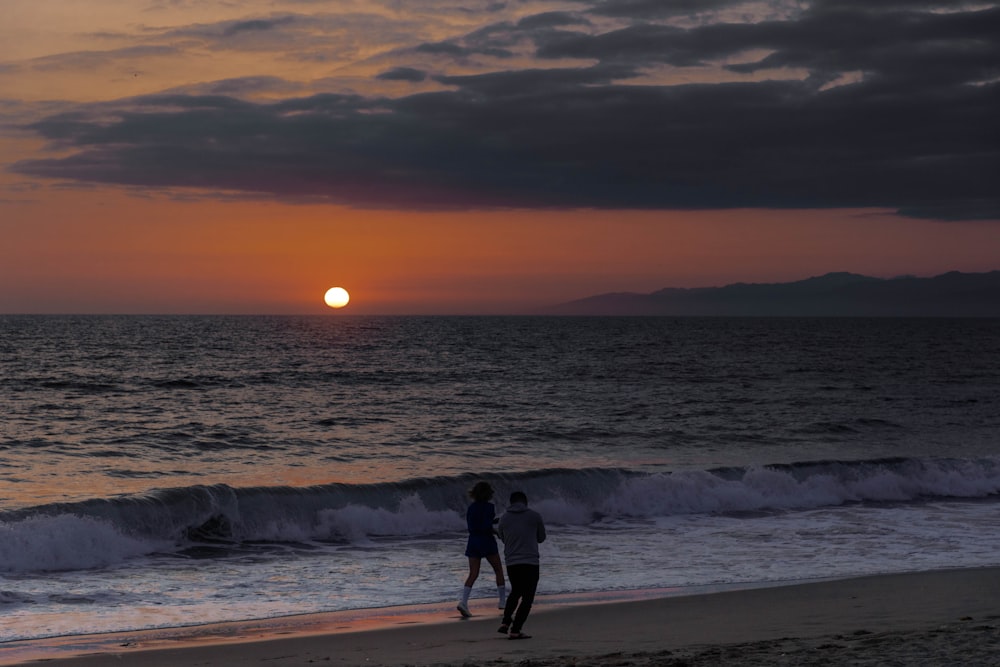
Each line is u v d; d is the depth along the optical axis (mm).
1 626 10531
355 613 11336
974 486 23406
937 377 69500
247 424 36344
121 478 22891
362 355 94375
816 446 32500
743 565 14648
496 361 85938
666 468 26609
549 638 9578
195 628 10477
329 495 17859
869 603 11250
